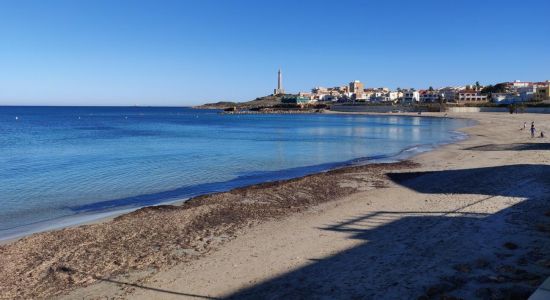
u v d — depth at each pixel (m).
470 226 11.52
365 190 18.38
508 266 8.39
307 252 10.15
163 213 14.98
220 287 8.35
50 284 8.84
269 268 9.23
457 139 49.69
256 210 14.99
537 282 7.52
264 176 25.25
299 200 16.59
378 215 13.61
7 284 8.87
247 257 10.02
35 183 22.91
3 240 12.73
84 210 17.00
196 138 56.78
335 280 8.35
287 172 26.75
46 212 16.64
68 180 23.84
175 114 187.25
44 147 43.78
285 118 138.25
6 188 21.48
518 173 20.31
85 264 9.90
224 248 10.80
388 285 7.92
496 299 7.00
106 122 111.00
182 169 27.98
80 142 50.16
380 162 30.69
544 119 91.50
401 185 19.44
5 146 44.81
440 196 16.23
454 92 199.00
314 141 51.00
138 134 65.44
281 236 11.66
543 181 17.86
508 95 179.88
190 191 20.88
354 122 105.12
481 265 8.56
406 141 49.47
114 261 10.05
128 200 18.86
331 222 13.02
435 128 74.62
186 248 10.91
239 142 49.94
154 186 22.16
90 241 11.63
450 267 8.58
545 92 161.75
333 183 20.09
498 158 28.11
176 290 8.30
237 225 13.05
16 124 95.88
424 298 7.25
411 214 13.46
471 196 15.75
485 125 76.25
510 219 12.02
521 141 42.78
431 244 10.14
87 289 8.53
